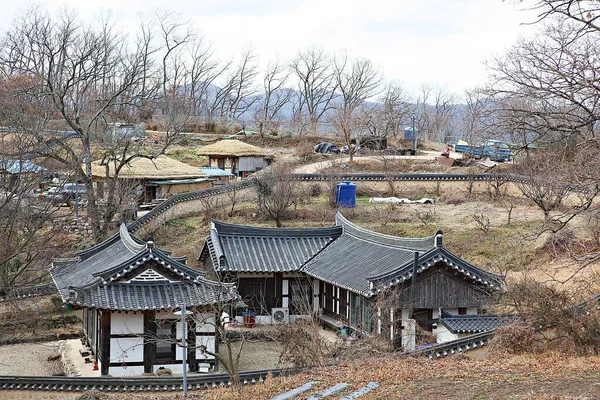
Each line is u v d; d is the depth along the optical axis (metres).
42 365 26.81
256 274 30.66
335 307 29.39
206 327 24.45
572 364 15.57
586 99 12.86
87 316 28.09
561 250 28.56
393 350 21.52
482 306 25.33
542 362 16.14
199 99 99.69
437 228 38.06
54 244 35.62
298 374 17.48
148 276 24.55
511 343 18.58
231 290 24.30
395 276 24.94
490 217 39.78
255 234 32.12
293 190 42.62
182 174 48.09
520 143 18.78
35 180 29.50
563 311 18.45
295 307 29.23
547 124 13.38
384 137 70.19
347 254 30.41
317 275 29.20
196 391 19.36
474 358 18.66
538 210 40.62
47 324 31.45
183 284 24.80
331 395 14.26
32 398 19.98
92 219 37.12
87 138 37.84
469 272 25.66
